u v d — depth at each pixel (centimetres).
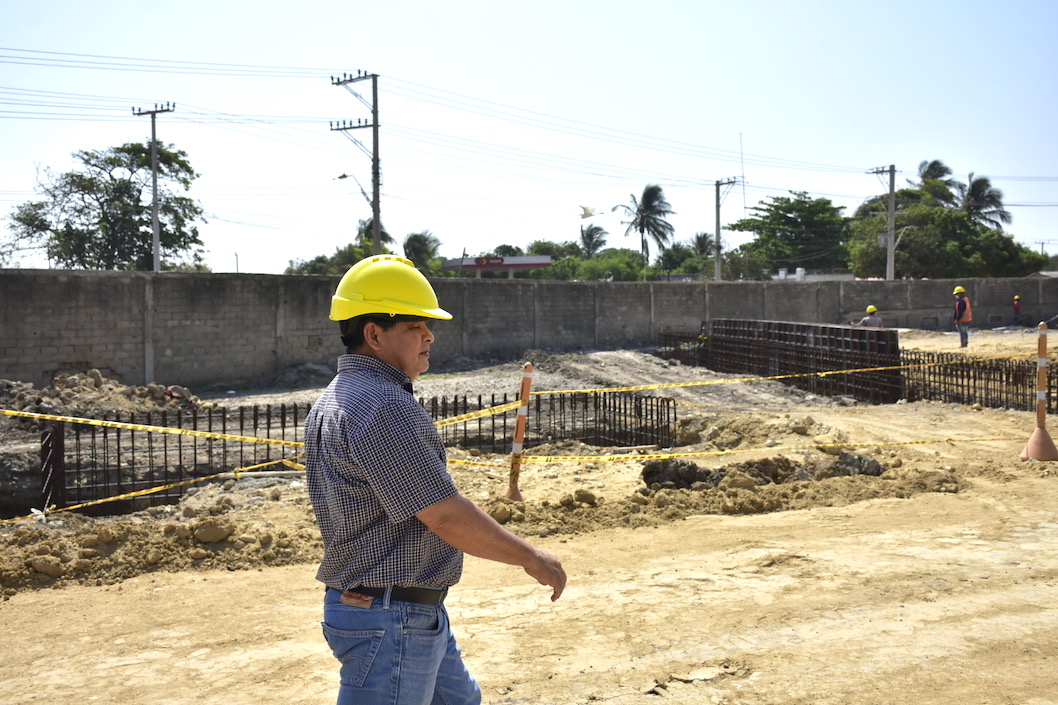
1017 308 4500
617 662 445
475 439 1484
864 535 706
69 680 431
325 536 237
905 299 4441
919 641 470
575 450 1275
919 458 1038
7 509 1113
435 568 237
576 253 9269
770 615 513
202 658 459
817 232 7231
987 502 819
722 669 434
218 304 2469
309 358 2659
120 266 4262
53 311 2184
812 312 4181
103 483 1094
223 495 826
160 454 1205
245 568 634
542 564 241
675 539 703
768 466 978
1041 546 663
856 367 2066
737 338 2777
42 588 587
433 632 235
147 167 4241
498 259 6012
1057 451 1022
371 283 246
